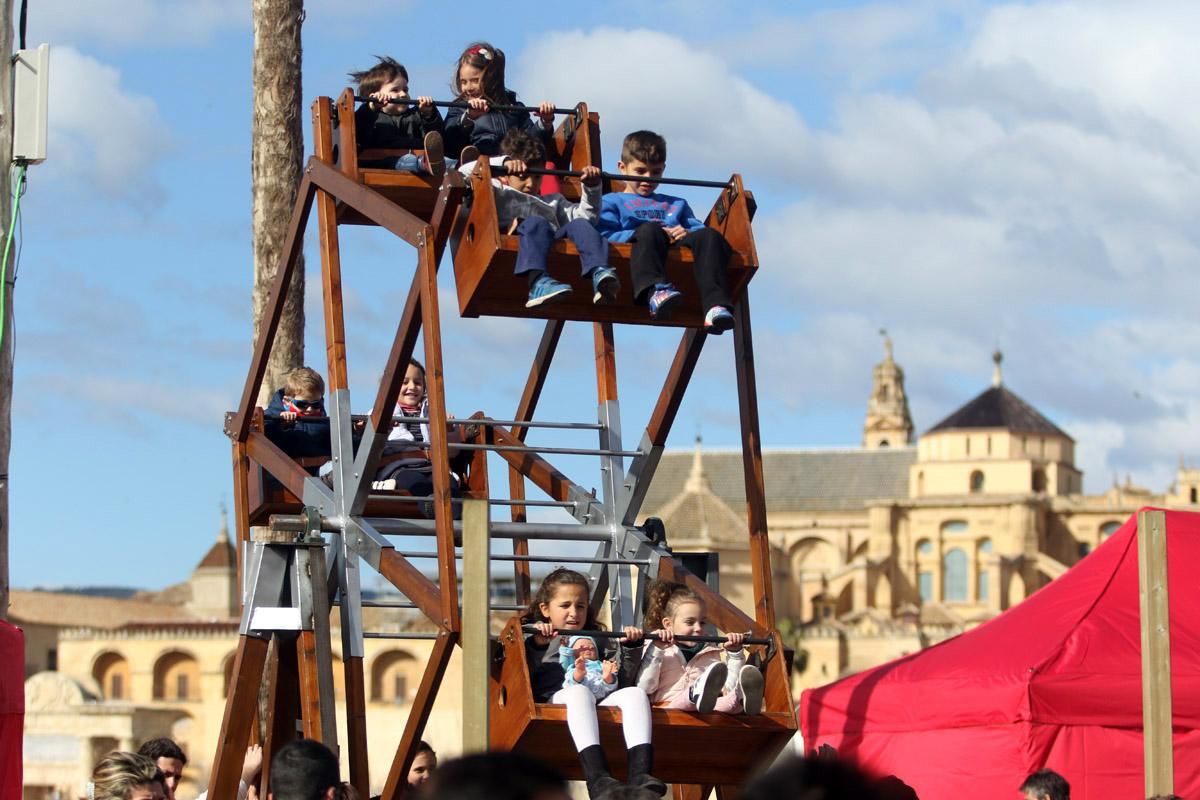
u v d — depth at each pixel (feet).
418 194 42.34
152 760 31.68
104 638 383.65
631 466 44.45
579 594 35.22
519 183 37.37
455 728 290.97
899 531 496.64
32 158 46.70
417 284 37.81
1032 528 487.20
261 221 63.00
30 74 46.78
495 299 37.19
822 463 533.55
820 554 519.60
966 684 48.14
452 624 35.88
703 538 471.62
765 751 36.06
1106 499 501.56
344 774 66.08
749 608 470.39
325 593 39.50
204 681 377.09
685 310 38.04
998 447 507.30
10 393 46.50
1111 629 48.44
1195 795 46.78
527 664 33.99
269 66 63.26
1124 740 46.98
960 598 489.26
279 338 62.44
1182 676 47.11
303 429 47.26
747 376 38.93
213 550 476.54
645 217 37.40
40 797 345.51
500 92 44.70
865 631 429.38
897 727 49.85
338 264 42.09
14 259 46.60
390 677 325.83
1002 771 46.93
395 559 39.17
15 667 40.24
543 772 14.70
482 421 43.55
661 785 31.91
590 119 43.96
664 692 35.35
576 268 36.35
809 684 427.74
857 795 14.84
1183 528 52.06
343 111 42.73
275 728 42.60
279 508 46.60
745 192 37.63
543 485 47.09
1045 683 46.62
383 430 39.93
